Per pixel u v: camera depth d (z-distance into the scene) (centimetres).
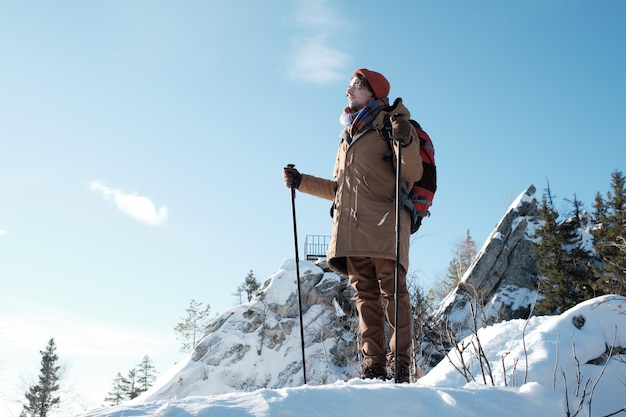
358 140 327
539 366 312
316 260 2142
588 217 3119
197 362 1709
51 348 3953
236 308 1862
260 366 1694
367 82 338
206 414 150
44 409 3734
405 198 315
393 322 305
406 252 314
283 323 1780
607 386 304
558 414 192
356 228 313
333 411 162
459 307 1466
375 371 307
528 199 2217
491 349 346
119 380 4438
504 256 2098
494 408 185
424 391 183
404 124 289
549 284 1984
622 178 2559
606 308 347
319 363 1614
